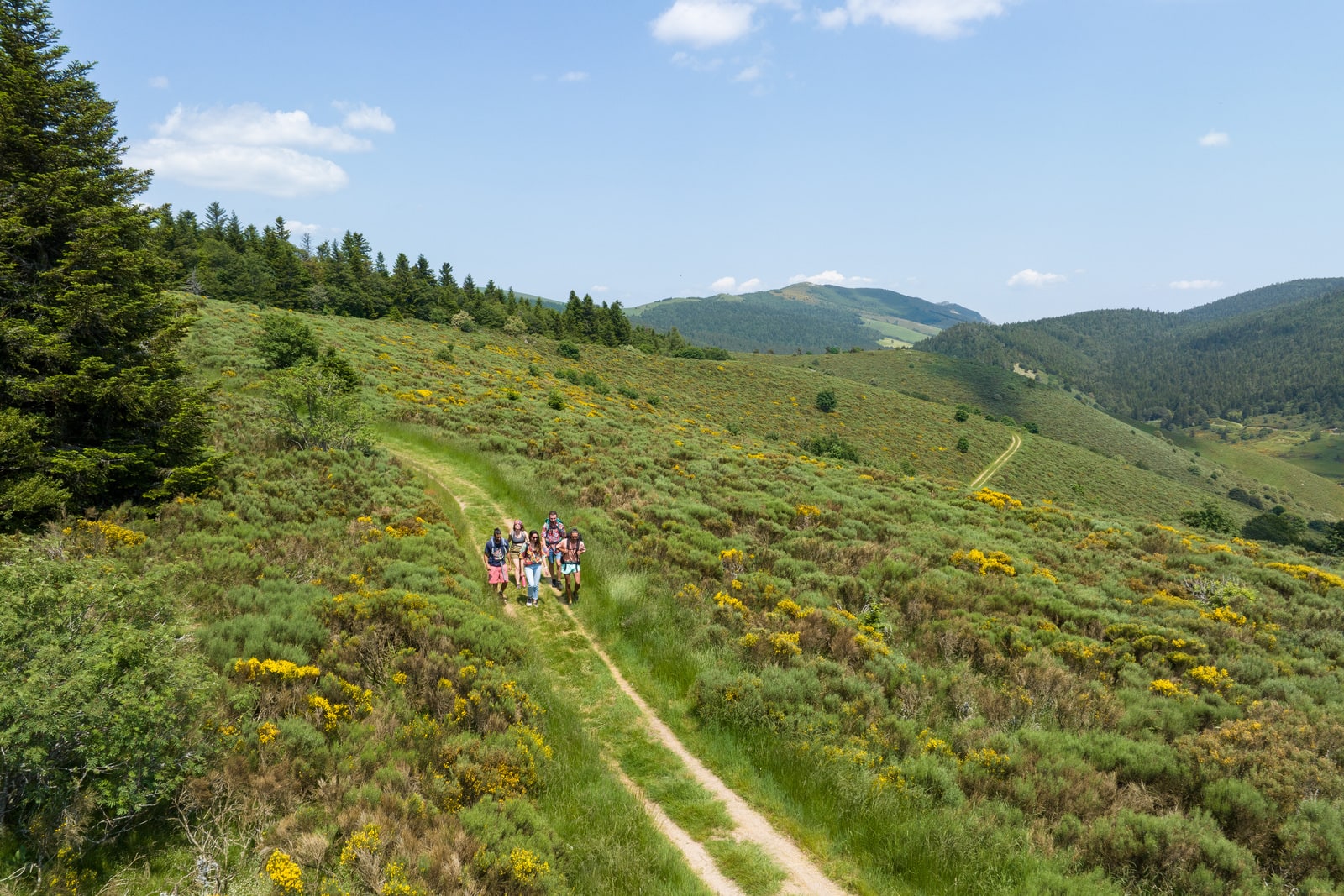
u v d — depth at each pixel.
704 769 8.12
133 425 12.74
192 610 8.66
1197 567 18.45
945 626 12.17
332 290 89.81
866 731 8.53
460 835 5.79
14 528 9.98
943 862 6.44
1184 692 10.30
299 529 13.00
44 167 11.65
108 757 4.82
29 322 11.27
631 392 62.72
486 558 12.85
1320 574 18.31
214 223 118.88
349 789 6.09
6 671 4.95
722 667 10.11
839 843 6.89
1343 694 10.51
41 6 11.59
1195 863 6.40
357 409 20.81
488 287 122.06
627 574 13.57
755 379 97.12
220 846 5.21
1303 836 6.55
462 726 7.85
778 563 14.77
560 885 5.75
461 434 26.05
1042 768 7.82
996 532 20.92
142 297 12.14
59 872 4.66
